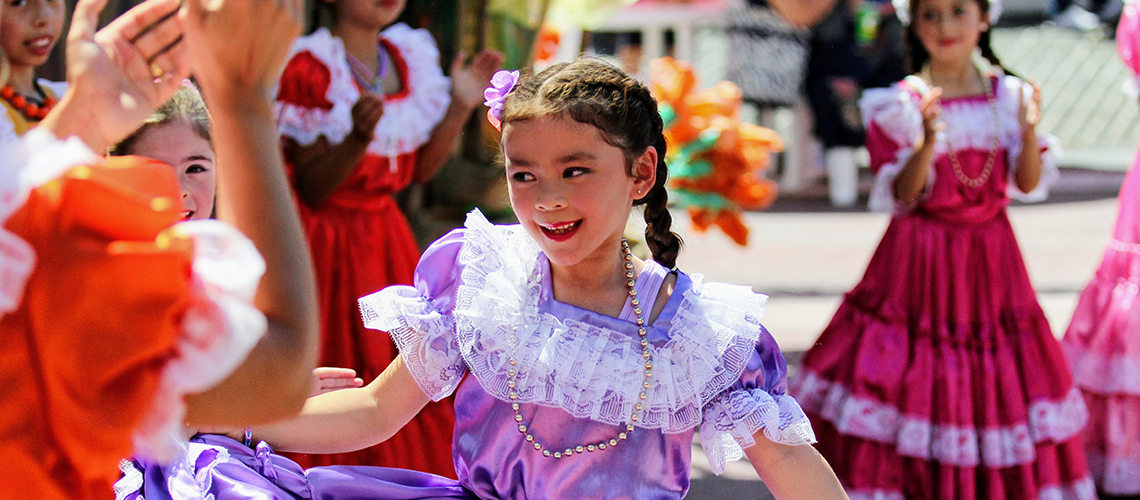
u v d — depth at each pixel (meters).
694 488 8.34
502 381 4.20
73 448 2.54
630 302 4.30
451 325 4.34
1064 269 16.50
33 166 2.47
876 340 8.38
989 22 8.66
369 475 4.62
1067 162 26.86
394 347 7.88
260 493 4.28
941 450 8.12
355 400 4.50
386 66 8.20
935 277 8.31
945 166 8.29
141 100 3.11
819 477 4.26
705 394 4.18
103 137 3.08
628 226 8.04
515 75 4.40
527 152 4.05
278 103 7.52
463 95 8.54
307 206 7.68
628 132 4.12
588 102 4.02
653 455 4.19
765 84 21.89
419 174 8.70
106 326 2.41
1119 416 9.05
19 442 2.52
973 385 8.21
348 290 7.68
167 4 3.10
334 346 7.60
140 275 2.39
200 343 2.44
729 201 11.93
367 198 7.91
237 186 2.73
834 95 22.00
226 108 2.73
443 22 10.95
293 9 2.71
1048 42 35.69
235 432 4.63
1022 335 8.32
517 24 11.20
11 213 2.44
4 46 5.27
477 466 4.32
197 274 2.45
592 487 4.15
